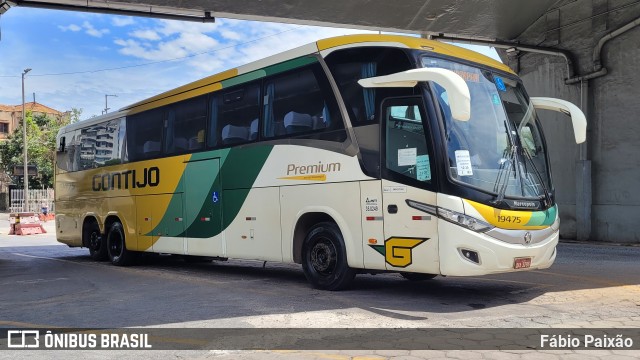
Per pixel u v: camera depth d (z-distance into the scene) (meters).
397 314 6.35
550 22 16.94
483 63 7.77
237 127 9.47
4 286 9.47
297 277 9.87
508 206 6.75
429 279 9.07
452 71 6.94
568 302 6.98
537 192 7.27
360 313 6.42
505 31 16.81
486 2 14.65
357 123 7.52
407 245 6.84
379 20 15.06
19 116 57.12
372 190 7.23
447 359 4.69
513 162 7.15
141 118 12.14
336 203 7.65
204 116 10.27
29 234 27.05
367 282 8.84
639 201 14.62
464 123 6.96
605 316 6.20
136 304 7.44
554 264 10.76
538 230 7.00
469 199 6.52
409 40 7.36
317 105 8.09
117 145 12.88
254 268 11.64
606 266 10.39
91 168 13.88
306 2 13.53
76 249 18.58
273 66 8.89
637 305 6.78
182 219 10.60
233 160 9.44
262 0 13.18
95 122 13.94
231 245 9.41
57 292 8.70
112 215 12.91
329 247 7.86
